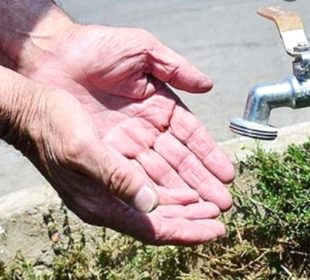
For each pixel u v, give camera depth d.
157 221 0.84
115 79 0.92
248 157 1.15
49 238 1.12
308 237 1.13
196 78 0.92
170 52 0.93
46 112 0.80
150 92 0.93
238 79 1.73
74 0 2.05
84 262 1.13
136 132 0.92
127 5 2.03
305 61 0.80
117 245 1.13
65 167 0.80
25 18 0.96
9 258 1.12
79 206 0.83
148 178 0.88
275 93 0.80
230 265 1.13
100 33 0.93
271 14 0.83
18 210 1.11
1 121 0.82
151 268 1.13
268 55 1.82
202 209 0.88
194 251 1.13
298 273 1.13
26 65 0.96
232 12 2.00
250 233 1.14
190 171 0.91
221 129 1.57
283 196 1.14
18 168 1.51
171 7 2.03
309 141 1.18
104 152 0.77
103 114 0.93
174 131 0.92
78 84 0.94
